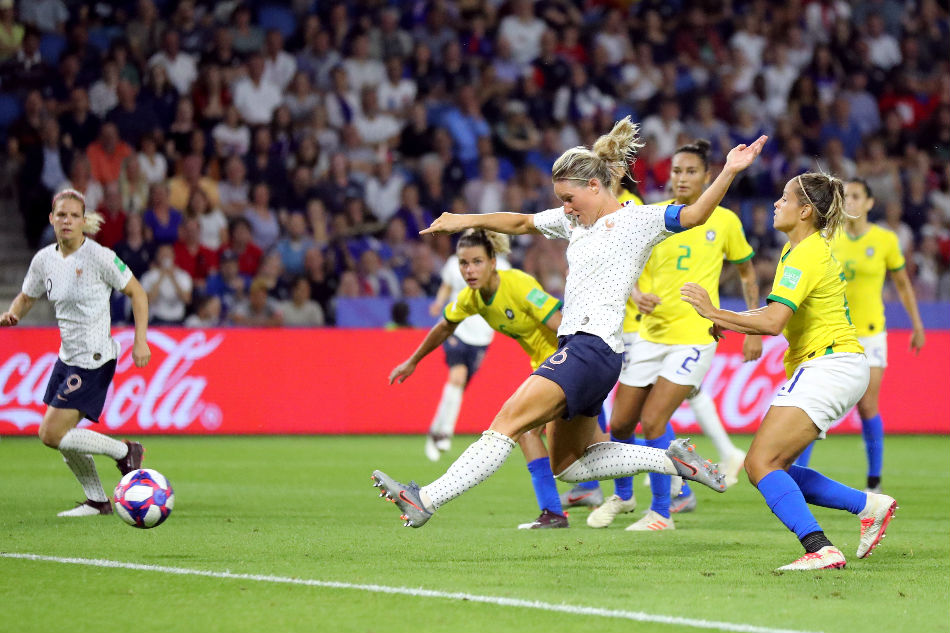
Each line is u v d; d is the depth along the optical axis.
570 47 69.75
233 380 47.34
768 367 48.72
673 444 18.78
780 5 73.06
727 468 31.02
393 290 57.12
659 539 21.50
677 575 17.20
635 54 70.12
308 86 62.91
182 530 21.98
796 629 13.53
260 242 57.59
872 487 32.22
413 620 13.85
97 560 18.09
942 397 50.75
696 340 24.14
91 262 24.38
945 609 14.87
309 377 47.94
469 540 21.00
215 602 14.84
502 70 67.75
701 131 66.94
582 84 67.56
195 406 46.88
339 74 63.34
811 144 67.88
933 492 31.30
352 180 60.97
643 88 69.44
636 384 24.39
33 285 24.70
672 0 72.69
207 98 60.44
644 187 63.47
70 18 61.38
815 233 18.58
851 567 18.27
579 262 18.23
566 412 17.64
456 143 63.66
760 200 65.31
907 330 51.78
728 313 17.47
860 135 68.88
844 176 67.00
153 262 53.03
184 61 61.62
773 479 18.12
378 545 20.16
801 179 18.66
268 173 59.03
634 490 32.28
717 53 71.50
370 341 48.53
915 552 20.11
